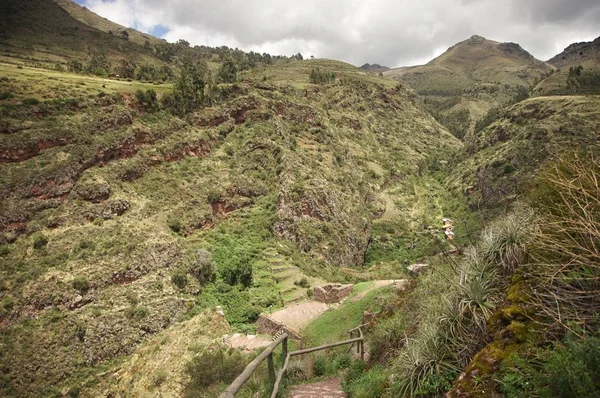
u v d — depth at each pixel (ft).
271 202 223.30
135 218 159.94
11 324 107.55
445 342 18.97
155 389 91.45
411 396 18.07
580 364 10.65
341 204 248.52
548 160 19.43
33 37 548.31
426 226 291.38
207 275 156.76
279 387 26.84
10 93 166.50
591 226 14.25
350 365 35.63
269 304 145.79
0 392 95.20
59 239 133.39
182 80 250.37
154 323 123.95
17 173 141.69
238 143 250.57
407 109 575.79
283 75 537.24
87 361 107.55
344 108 453.17
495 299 17.89
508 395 12.16
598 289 13.66
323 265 199.00
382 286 109.91
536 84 523.70
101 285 125.29
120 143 179.83
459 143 554.05
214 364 71.15
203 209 195.11
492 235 20.71
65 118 170.81
